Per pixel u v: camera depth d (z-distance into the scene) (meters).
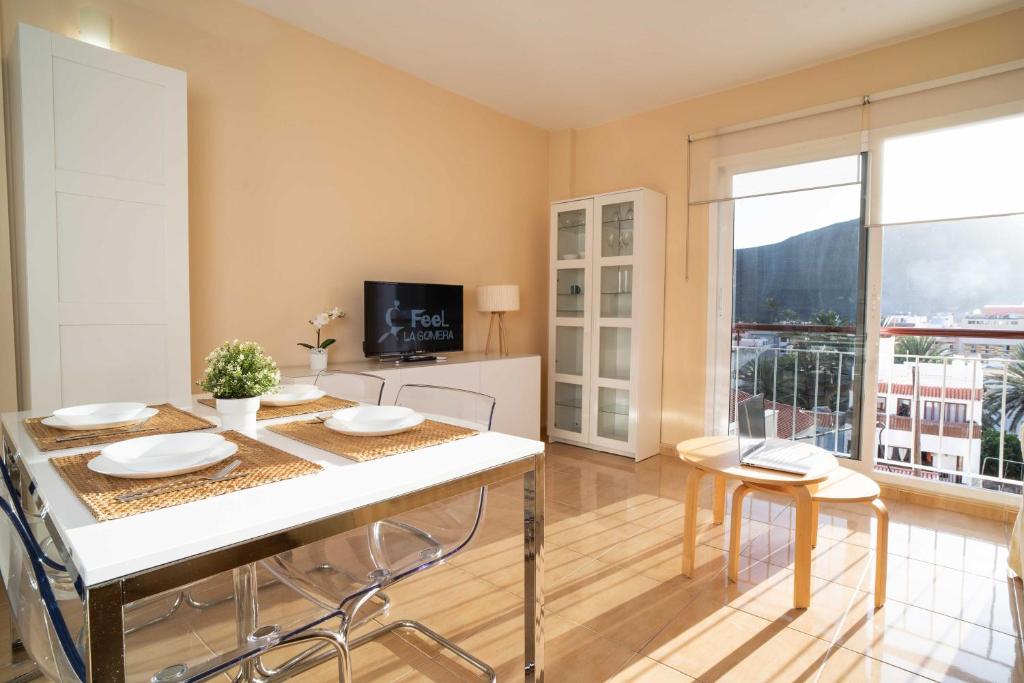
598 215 4.23
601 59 3.52
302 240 3.26
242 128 2.97
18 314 2.25
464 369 3.67
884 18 2.97
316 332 3.34
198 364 2.84
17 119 2.13
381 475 1.10
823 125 3.48
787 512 3.02
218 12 2.85
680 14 2.98
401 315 3.66
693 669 1.67
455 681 1.62
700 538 2.65
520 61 3.58
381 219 3.68
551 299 4.57
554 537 2.66
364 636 1.80
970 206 2.99
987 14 2.90
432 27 3.17
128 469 1.08
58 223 2.16
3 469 1.13
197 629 1.39
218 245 2.90
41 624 0.86
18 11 2.26
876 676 1.64
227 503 0.94
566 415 4.53
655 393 4.18
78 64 2.19
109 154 2.27
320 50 3.31
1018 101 2.84
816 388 3.62
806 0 2.81
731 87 3.90
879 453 3.69
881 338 3.62
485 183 4.39
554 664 1.70
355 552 1.44
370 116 3.58
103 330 2.28
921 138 3.13
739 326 3.95
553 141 4.92
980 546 2.58
